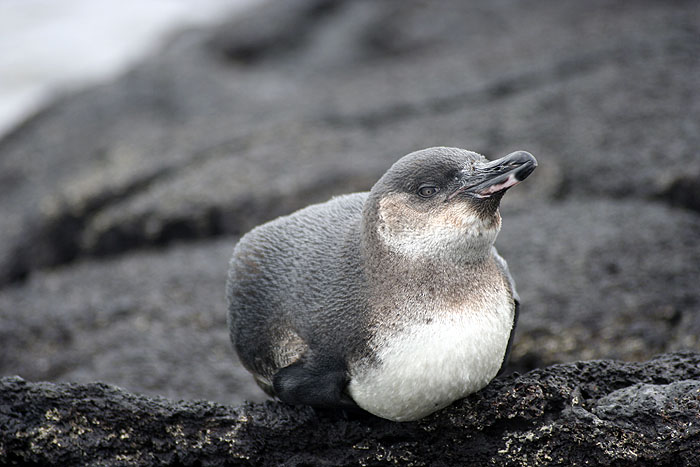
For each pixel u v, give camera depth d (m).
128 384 26.72
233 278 19.09
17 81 75.75
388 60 53.06
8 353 29.77
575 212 31.97
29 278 37.62
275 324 18.25
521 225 31.69
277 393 18.33
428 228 17.14
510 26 51.91
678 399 17.03
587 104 37.88
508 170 16.81
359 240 17.92
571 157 34.81
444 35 53.75
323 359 17.56
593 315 26.47
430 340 16.73
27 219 40.41
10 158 47.72
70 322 30.36
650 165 33.09
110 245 37.28
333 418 18.52
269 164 38.06
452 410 17.89
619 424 17.14
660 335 25.64
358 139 39.38
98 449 18.14
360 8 59.28
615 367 18.42
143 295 31.42
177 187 37.44
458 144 36.97
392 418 17.73
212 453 18.42
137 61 57.75
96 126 48.66
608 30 45.94
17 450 18.02
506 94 41.44
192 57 55.12
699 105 35.94
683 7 48.69
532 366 26.19
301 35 58.88
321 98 46.12
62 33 82.25
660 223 29.98
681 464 16.84
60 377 28.02
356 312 17.28
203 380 26.94
